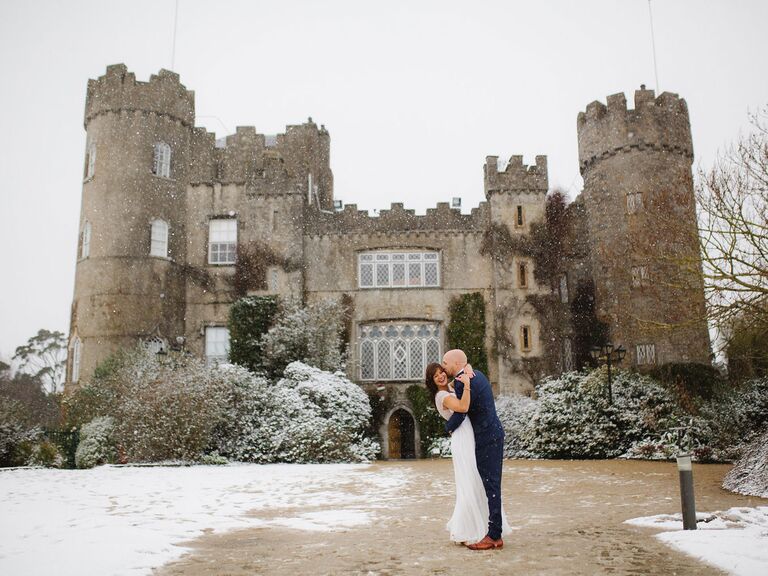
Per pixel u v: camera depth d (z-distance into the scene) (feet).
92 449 63.72
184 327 92.63
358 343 93.04
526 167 97.19
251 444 62.34
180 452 56.39
